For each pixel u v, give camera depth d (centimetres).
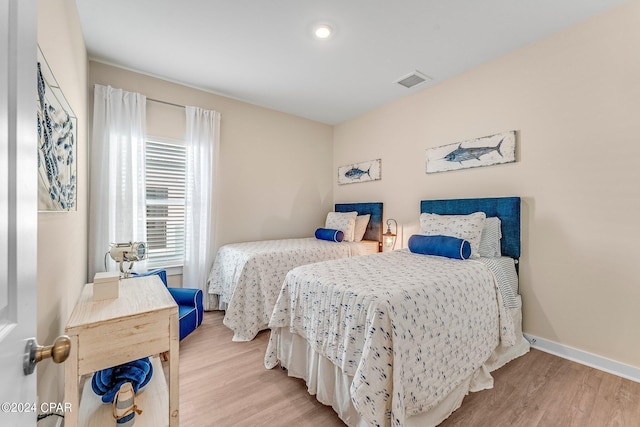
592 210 199
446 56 247
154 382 165
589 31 199
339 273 178
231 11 191
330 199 444
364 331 133
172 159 299
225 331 256
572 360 204
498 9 189
